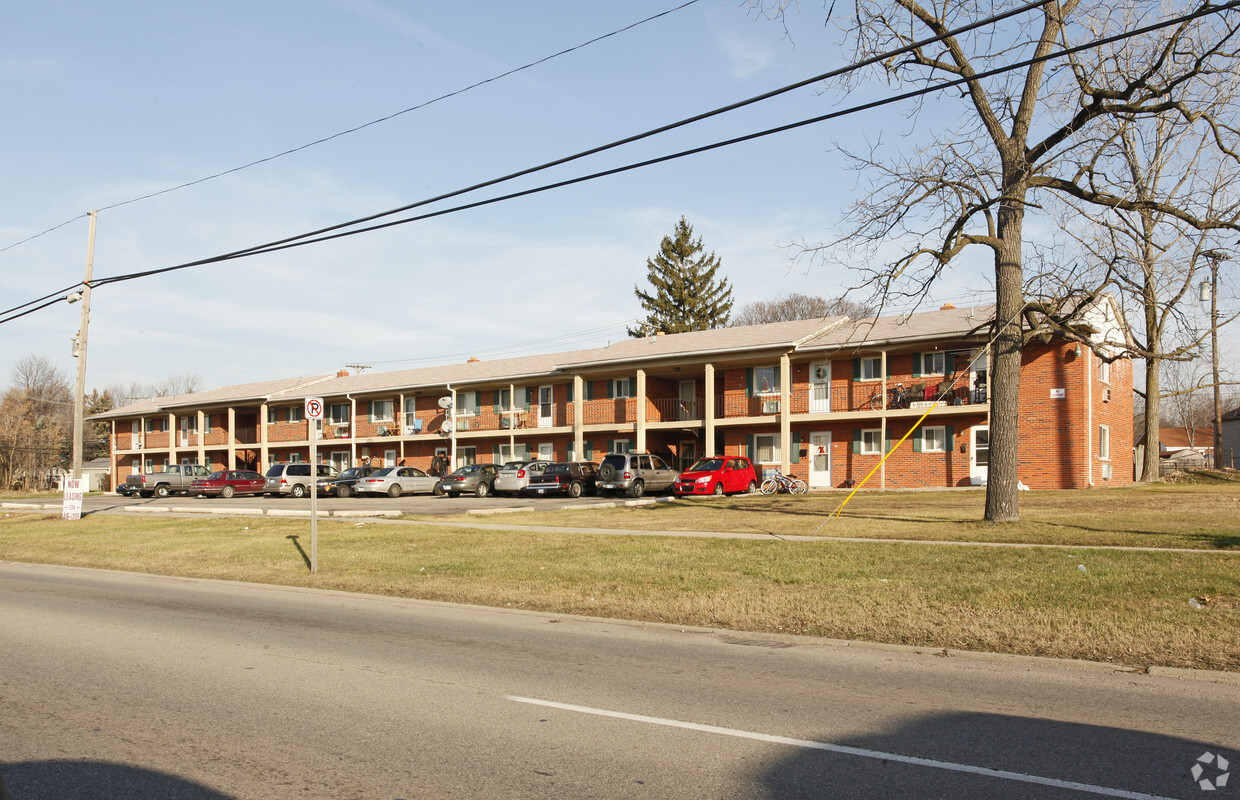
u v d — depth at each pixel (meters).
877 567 12.74
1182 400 63.16
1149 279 16.44
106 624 10.59
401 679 7.59
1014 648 8.50
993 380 18.16
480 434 44.84
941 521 18.72
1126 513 19.66
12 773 5.27
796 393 35.84
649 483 33.62
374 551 17.03
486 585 12.98
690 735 5.90
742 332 38.59
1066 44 16.81
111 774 5.25
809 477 35.38
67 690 7.28
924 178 17.36
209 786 5.04
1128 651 8.12
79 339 28.98
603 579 12.95
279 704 6.78
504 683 7.41
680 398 41.78
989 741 5.73
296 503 34.12
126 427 64.69
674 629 9.96
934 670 7.81
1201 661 7.79
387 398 51.12
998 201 16.78
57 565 18.59
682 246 73.81
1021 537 15.50
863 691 7.07
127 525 25.38
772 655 8.51
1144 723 6.11
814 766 5.27
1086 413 29.42
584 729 6.06
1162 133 17.56
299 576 14.77
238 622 10.70
